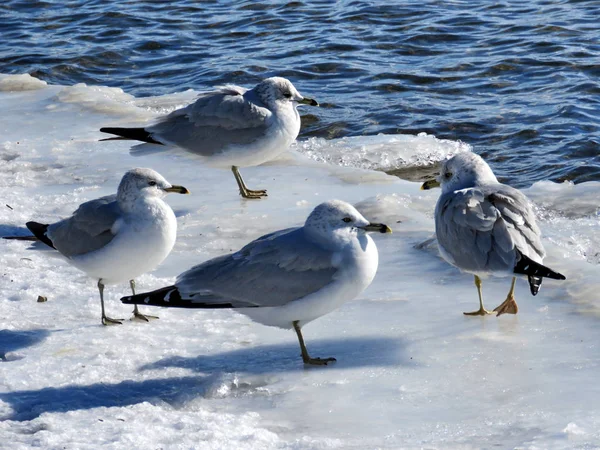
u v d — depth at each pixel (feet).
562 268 38.47
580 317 34.60
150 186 35.01
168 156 57.06
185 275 32.55
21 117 64.85
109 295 37.91
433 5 98.53
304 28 93.35
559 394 29.07
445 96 73.97
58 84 82.07
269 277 31.76
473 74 78.23
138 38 92.79
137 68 85.61
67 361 32.17
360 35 90.33
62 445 26.05
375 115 70.23
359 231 32.04
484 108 70.69
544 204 47.91
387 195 48.42
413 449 26.07
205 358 32.76
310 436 27.27
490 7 96.99
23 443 26.32
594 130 65.21
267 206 48.21
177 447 25.82
